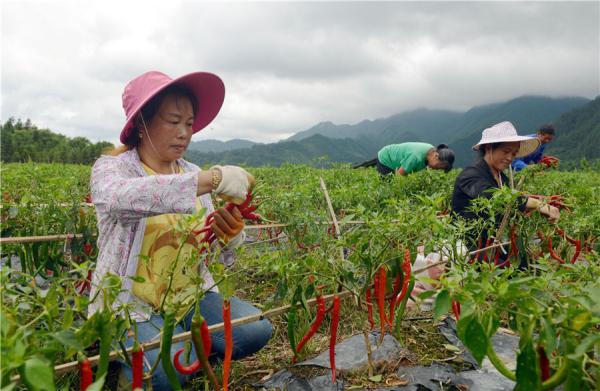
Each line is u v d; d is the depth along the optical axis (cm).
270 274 559
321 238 433
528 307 202
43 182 625
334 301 318
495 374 369
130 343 316
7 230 460
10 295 221
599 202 513
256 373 388
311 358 402
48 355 190
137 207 283
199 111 382
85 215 473
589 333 193
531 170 573
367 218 344
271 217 589
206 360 262
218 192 285
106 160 328
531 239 498
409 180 878
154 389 321
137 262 325
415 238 354
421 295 213
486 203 444
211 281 374
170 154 345
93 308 326
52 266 452
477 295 200
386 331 438
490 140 543
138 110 317
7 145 8269
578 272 278
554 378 197
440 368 377
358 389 353
